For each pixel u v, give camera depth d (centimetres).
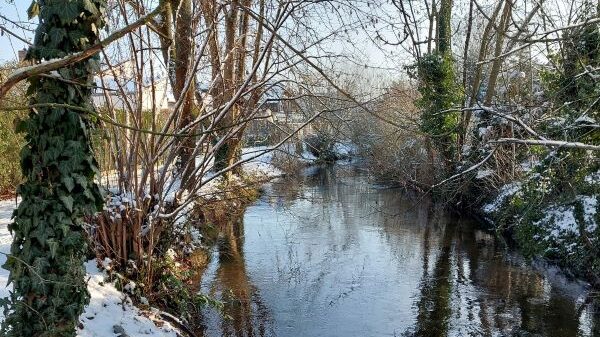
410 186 1772
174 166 832
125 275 695
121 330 550
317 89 892
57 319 458
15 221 454
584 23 608
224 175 1092
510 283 988
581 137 834
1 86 264
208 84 948
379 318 814
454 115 1260
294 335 734
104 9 448
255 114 773
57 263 454
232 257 1123
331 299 891
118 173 746
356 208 1725
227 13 803
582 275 977
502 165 1337
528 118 995
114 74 672
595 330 766
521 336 746
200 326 753
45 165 440
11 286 556
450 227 1478
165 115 1022
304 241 1288
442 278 1020
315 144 1096
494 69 1433
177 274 839
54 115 429
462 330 773
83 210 470
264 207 1647
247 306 842
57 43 414
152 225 709
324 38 755
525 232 1132
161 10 264
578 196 988
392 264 1114
